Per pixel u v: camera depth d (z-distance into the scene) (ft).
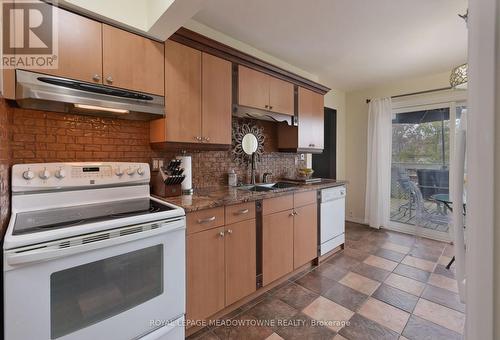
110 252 3.88
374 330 5.54
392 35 7.95
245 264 6.36
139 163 6.01
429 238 11.65
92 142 5.77
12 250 3.10
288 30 7.66
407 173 12.64
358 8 6.55
